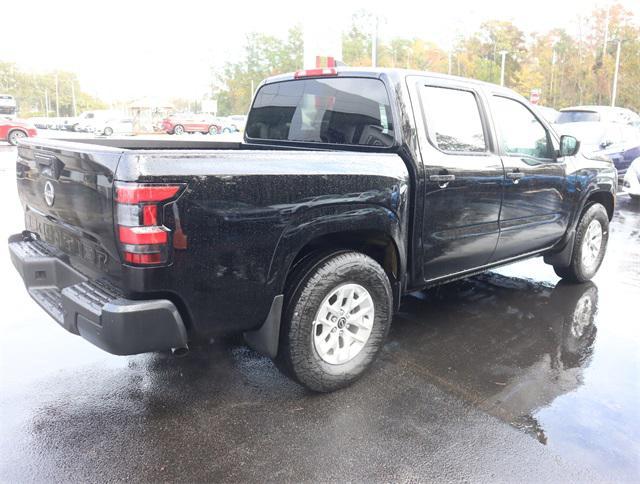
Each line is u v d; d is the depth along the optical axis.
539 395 3.27
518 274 5.88
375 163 3.25
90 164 2.60
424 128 3.60
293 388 3.30
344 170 3.08
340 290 3.15
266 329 2.94
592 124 12.78
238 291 2.76
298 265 3.09
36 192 3.31
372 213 3.23
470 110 3.99
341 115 3.86
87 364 3.56
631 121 14.20
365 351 3.34
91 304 2.58
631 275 5.85
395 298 3.59
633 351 3.92
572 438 2.83
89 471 2.51
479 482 2.48
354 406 3.10
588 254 5.47
